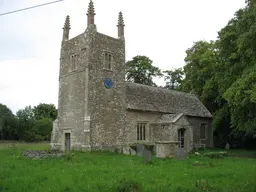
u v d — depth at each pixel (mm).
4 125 60000
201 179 10984
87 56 25891
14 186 9727
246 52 24438
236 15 30094
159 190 9242
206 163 16891
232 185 10211
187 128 29797
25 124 61906
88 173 12219
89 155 21609
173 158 20188
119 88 28219
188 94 40281
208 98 40125
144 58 54094
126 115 28141
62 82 28984
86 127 24625
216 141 41031
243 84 22062
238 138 39406
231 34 28500
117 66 28391
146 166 14969
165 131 28703
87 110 24969
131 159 18969
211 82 36125
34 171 12664
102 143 25500
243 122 25469
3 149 27984
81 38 27141
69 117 27172
